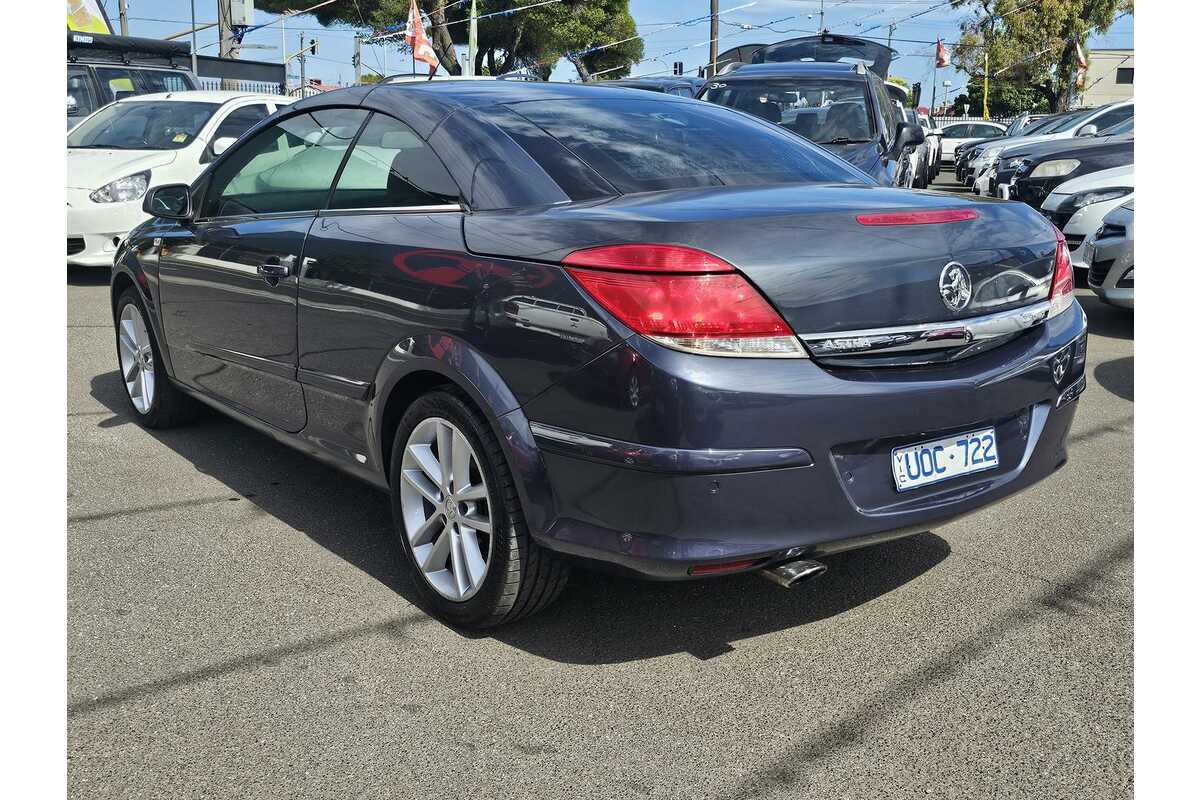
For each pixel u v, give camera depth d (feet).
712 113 11.94
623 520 7.98
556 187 9.40
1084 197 28.02
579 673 8.84
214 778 7.38
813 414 7.78
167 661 9.05
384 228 10.09
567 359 8.04
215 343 13.26
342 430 10.93
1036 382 9.10
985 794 7.11
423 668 8.94
